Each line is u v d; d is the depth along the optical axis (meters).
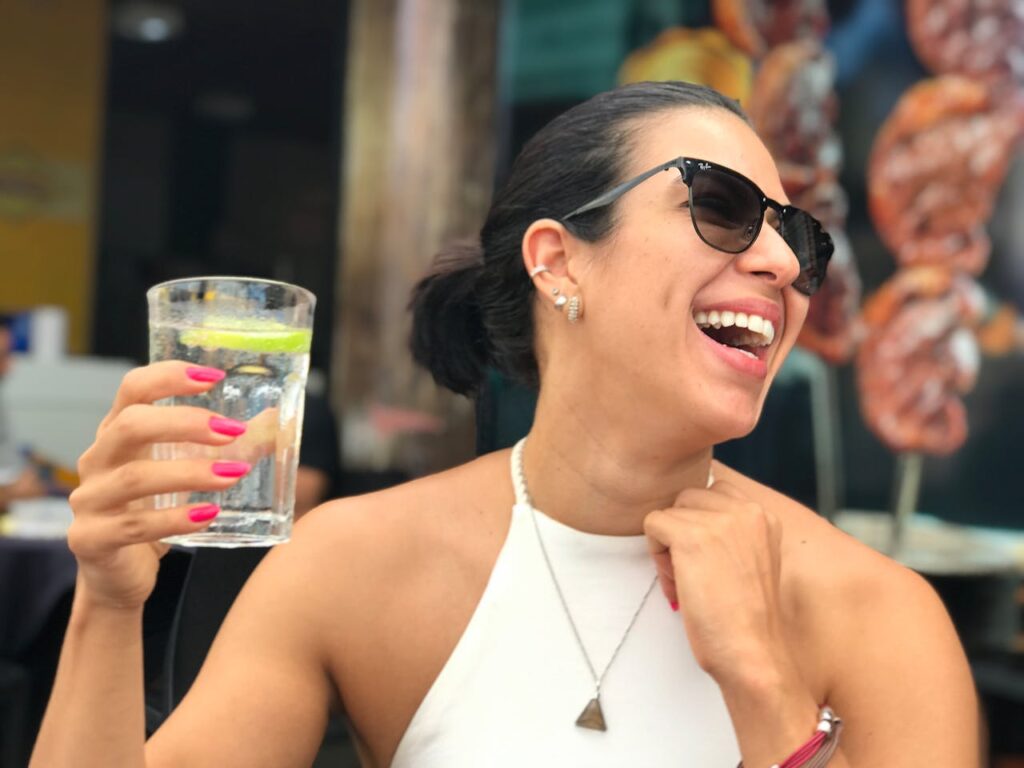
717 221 0.95
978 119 2.95
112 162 9.88
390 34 4.95
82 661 0.87
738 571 0.94
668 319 0.96
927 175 3.03
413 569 1.07
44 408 4.73
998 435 2.92
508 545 1.06
